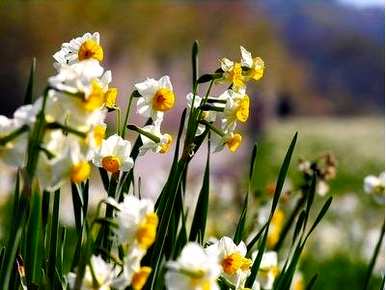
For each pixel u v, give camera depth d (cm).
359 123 7125
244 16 4669
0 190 930
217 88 1819
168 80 274
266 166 2431
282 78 6512
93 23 3184
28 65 3098
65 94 208
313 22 11731
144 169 1267
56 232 258
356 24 12019
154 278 251
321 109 9100
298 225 296
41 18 3047
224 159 1452
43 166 207
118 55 3588
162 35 3934
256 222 418
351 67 11075
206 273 208
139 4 3581
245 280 281
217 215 714
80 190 268
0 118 210
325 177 399
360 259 792
